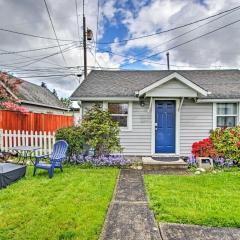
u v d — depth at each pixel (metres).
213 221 4.46
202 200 5.53
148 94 10.98
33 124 14.62
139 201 5.59
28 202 5.38
